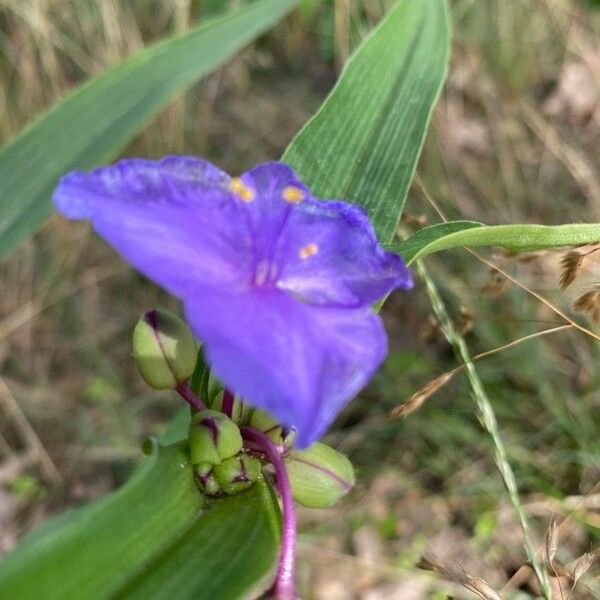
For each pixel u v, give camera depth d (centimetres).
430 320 18
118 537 11
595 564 20
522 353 27
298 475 13
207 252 12
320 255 12
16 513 28
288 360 11
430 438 27
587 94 37
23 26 31
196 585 11
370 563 25
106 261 33
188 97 34
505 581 23
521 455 25
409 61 16
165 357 13
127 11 32
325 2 40
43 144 18
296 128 37
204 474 12
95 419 29
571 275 14
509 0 37
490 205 32
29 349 31
